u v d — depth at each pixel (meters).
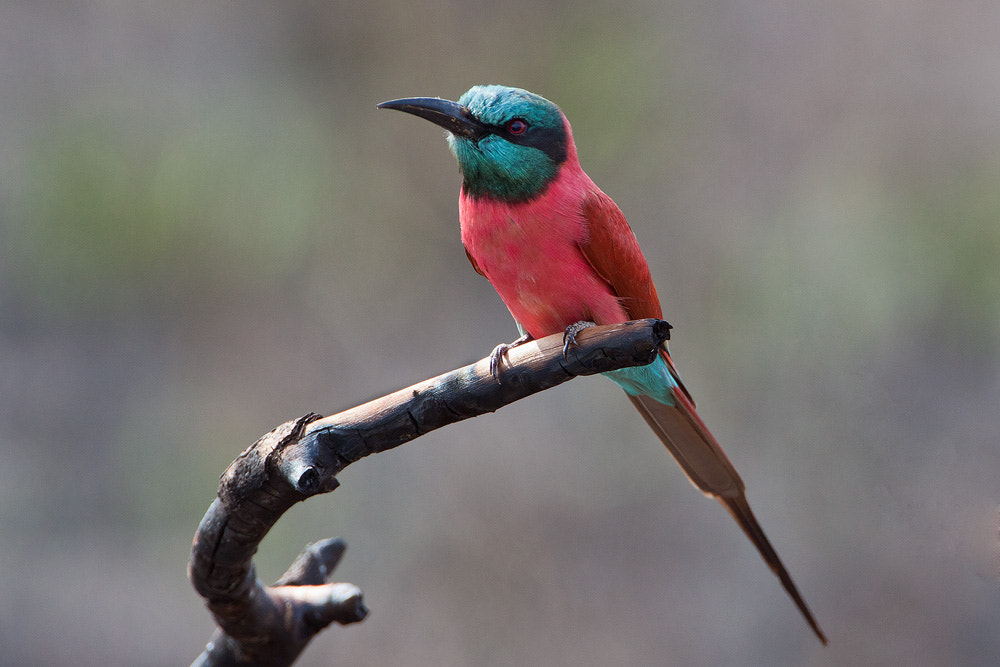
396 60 15.38
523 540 13.68
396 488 13.84
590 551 13.64
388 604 13.28
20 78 14.98
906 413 12.70
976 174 14.31
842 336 13.62
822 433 13.15
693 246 14.70
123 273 13.91
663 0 15.32
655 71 15.09
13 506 13.55
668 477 13.91
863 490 12.65
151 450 14.11
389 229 15.16
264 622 4.85
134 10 15.53
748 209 14.84
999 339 13.05
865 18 15.27
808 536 12.93
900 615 12.17
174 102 15.06
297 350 14.67
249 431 14.37
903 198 14.34
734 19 15.38
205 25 15.55
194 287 14.34
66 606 12.88
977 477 9.30
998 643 11.70
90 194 13.77
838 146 15.01
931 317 13.38
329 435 4.25
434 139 15.24
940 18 15.14
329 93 15.42
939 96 14.98
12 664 12.49
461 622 13.28
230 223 14.29
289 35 15.56
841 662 12.38
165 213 13.93
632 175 14.91
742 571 13.36
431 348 14.91
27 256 13.78
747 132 15.12
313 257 14.85
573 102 14.89
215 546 4.38
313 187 14.88
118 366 14.34
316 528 13.46
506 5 15.17
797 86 15.24
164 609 13.10
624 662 13.11
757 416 13.56
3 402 14.01
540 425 14.16
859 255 14.01
